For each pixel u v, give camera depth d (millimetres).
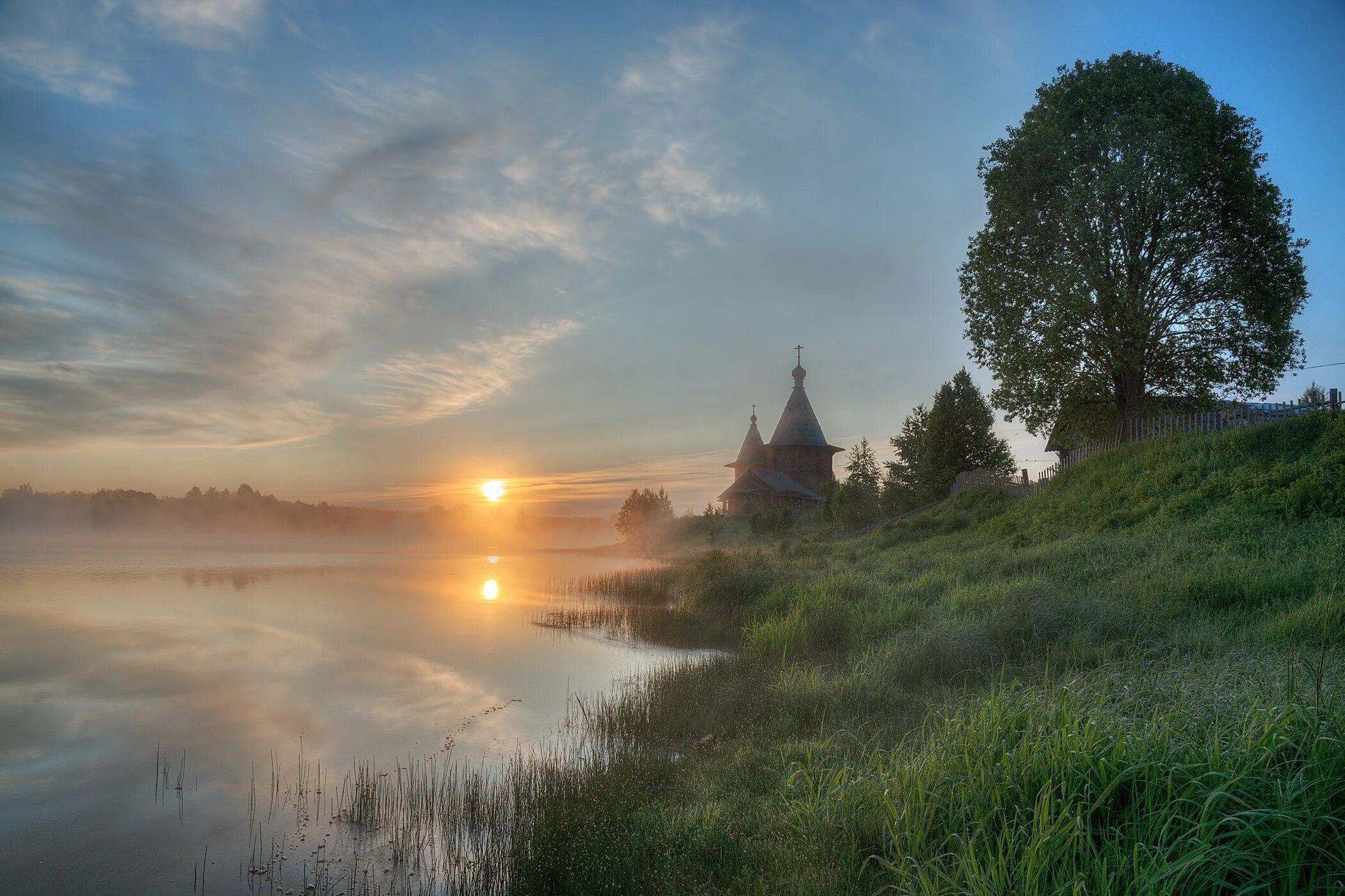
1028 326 28391
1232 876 4145
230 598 29203
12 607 25500
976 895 4133
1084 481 26734
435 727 11281
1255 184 25781
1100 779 4926
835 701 9391
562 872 5984
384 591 33000
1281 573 12906
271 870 6910
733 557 34281
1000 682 8789
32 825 7953
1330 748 4680
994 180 29344
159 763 9867
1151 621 11805
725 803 6711
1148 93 26859
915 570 21266
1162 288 26688
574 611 24281
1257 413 23953
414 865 6895
